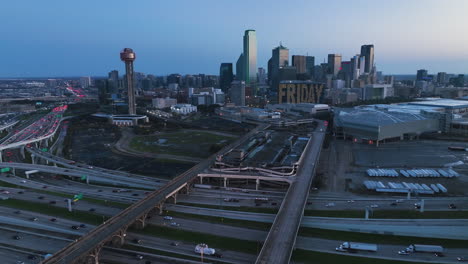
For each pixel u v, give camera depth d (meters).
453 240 152.12
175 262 134.88
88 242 131.62
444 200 195.88
